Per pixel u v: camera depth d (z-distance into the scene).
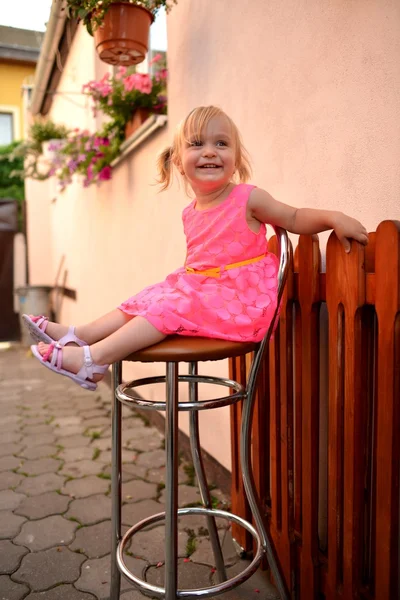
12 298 7.45
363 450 1.31
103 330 1.42
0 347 6.96
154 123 2.79
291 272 1.49
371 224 1.35
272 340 1.58
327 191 1.52
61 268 6.54
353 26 1.38
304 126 1.61
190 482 2.46
